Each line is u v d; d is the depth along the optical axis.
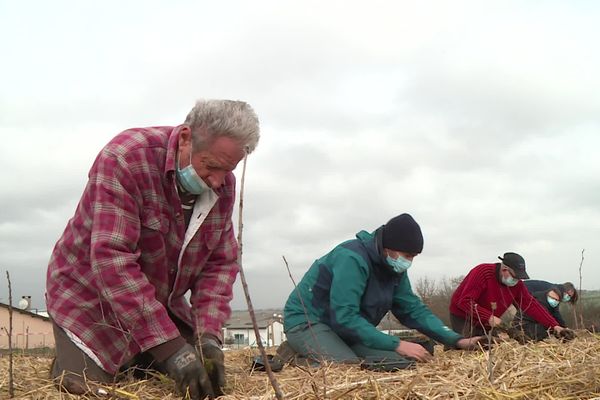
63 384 1.82
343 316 2.70
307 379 1.86
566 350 2.24
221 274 2.14
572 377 1.71
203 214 2.01
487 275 3.88
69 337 1.93
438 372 1.85
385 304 2.95
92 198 1.90
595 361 1.90
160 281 2.04
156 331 1.76
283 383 1.84
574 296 4.09
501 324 3.56
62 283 1.99
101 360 1.92
